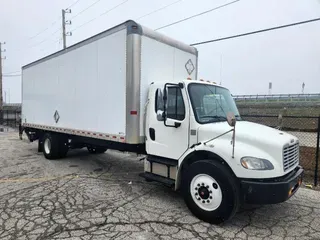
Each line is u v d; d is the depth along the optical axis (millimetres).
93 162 8406
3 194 5152
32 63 9586
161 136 4930
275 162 3693
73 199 4914
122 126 5402
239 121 4871
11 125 26172
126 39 5227
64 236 3504
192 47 6691
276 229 3846
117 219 4066
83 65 6652
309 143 10711
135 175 6777
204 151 4172
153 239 3473
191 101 4480
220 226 3910
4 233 3566
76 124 7047
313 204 4867
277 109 23141
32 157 9234
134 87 5145
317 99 32312
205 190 4027
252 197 3629
